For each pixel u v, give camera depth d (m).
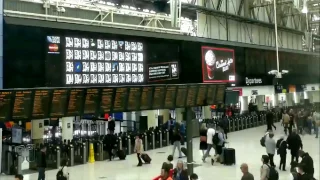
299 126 21.31
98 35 14.09
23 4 13.86
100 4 16.25
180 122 20.69
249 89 24.02
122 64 15.01
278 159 14.61
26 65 12.14
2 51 11.50
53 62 12.91
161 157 15.70
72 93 9.98
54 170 13.79
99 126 21.58
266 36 29.44
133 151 17.28
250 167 13.01
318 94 37.38
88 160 15.21
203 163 14.05
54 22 13.09
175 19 13.85
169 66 17.28
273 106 31.64
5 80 11.56
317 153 15.21
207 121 22.03
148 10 19.78
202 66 19.55
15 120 8.81
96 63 14.10
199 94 13.95
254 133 22.62
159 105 12.62
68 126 18.19
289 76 28.95
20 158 13.14
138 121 22.97
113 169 13.52
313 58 33.31
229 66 21.92
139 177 12.12
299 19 35.84
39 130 17.98
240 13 25.92
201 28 22.23
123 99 11.51
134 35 15.45
